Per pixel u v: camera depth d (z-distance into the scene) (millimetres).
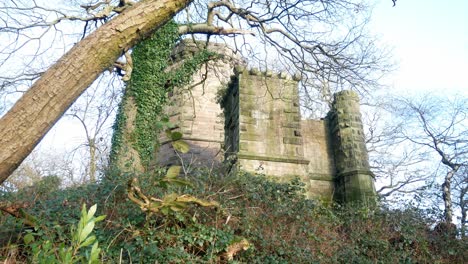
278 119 13602
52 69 3184
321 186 15758
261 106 13688
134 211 6246
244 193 8594
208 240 6352
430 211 11312
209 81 22078
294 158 12992
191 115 21141
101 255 5195
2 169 2799
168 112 21266
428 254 10031
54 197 6848
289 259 7668
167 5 3814
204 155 20141
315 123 17281
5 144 2822
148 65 12344
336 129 16641
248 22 13891
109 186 6734
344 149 15953
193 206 6637
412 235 10234
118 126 11539
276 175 12562
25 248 4969
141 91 11914
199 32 14398
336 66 13000
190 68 14734
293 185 11016
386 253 9750
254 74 14227
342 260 8875
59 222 5820
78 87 3209
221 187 8078
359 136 16125
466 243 10305
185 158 19203
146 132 11438
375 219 10789
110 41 3430
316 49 13281
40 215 5734
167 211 5586
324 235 9062
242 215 7688
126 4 11109
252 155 12688
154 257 5746
